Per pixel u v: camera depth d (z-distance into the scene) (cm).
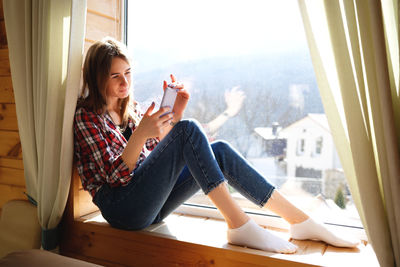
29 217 167
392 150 97
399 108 101
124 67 147
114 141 146
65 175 151
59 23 149
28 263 112
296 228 135
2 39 179
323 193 153
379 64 96
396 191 97
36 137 160
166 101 136
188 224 160
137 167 146
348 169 111
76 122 145
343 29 103
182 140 132
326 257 121
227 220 129
